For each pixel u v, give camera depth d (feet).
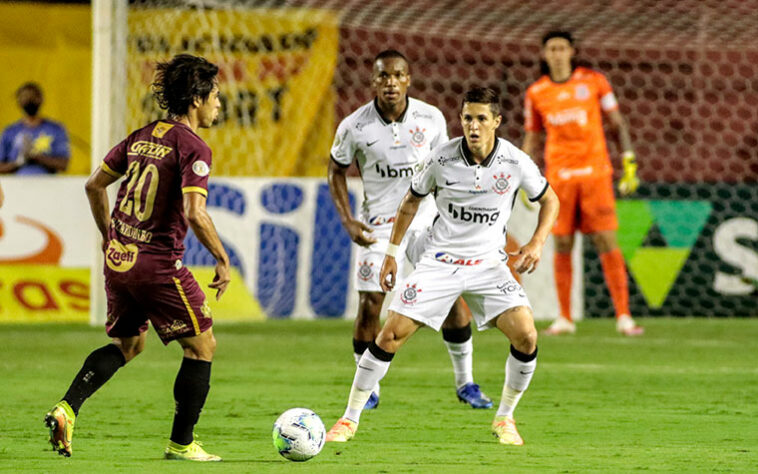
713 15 171.22
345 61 165.78
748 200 139.44
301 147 160.86
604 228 118.01
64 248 130.72
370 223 75.36
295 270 133.49
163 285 51.01
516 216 134.10
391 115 74.38
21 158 139.85
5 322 129.90
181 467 50.70
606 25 172.76
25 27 171.01
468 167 59.77
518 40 169.07
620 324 120.26
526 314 59.16
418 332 124.88
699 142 172.14
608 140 171.32
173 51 149.48
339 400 74.90
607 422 66.59
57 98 171.83
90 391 52.54
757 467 51.93
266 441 59.00
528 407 72.79
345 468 50.80
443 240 60.95
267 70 160.04
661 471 50.83
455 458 53.93
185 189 50.11
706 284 139.13
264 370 91.15
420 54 170.81
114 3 125.18
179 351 105.09
